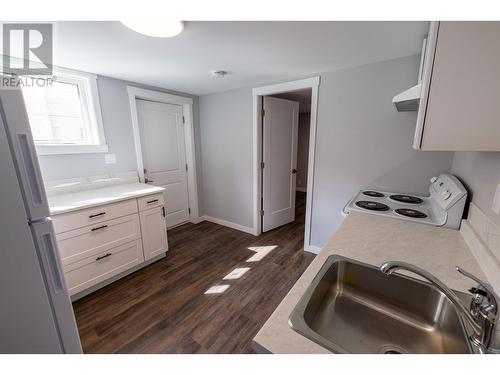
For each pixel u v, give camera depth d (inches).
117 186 100.7
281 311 27.3
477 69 27.9
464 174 56.7
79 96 90.9
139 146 110.3
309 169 101.0
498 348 22.5
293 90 101.4
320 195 100.4
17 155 34.1
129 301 75.5
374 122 82.7
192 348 58.2
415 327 33.8
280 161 131.3
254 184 123.4
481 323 23.3
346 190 93.2
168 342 60.1
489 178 40.9
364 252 42.4
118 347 58.5
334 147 92.8
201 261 100.7
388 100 78.6
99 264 79.3
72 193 88.0
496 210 36.5
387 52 69.6
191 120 133.9
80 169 91.7
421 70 59.5
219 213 144.9
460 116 29.6
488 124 28.7
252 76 94.7
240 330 64.0
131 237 87.7
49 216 38.3
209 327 64.9
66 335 41.8
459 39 28.0
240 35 57.4
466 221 49.7
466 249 43.4
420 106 31.6
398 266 25.8
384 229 52.8
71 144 88.4
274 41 61.2
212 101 131.2
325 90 90.8
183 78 98.1
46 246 38.2
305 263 98.9
